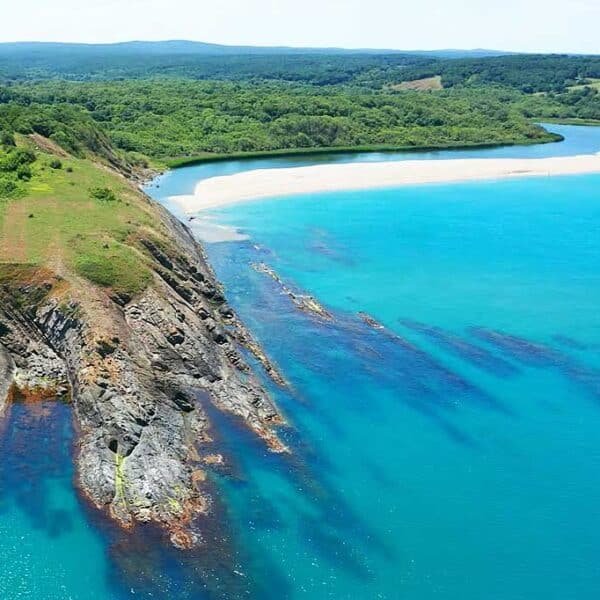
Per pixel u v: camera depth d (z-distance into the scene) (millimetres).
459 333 72375
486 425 56469
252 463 49781
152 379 53938
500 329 73562
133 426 48625
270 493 47156
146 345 57812
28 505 44406
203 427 52656
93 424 49625
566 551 44000
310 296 80688
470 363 66250
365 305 78938
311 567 41812
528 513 47031
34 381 55625
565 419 57719
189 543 42562
